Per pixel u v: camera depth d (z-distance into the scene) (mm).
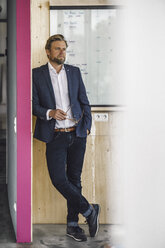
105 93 3572
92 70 3564
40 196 3652
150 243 3256
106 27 3537
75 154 3285
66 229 3459
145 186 3596
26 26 3066
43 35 3561
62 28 3531
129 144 3611
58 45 3182
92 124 3607
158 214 3545
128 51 3551
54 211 3668
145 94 3564
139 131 3592
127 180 3631
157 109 3564
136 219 3586
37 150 3627
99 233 3426
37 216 3674
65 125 3197
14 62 3314
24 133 3121
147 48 3537
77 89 3301
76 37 3541
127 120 3600
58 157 3203
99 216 3662
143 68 3551
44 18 3545
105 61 3562
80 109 3287
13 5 3400
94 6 3516
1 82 8062
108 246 3117
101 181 3658
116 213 3660
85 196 3664
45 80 3225
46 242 3203
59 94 3248
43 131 3188
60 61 3203
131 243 3162
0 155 7535
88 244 3162
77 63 3559
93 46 3549
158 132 3574
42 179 3643
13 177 3537
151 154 3588
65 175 3225
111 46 3553
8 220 3844
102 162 3646
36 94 3240
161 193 3574
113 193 3656
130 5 3518
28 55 3086
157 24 3514
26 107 3109
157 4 3500
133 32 3535
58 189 3250
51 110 3133
